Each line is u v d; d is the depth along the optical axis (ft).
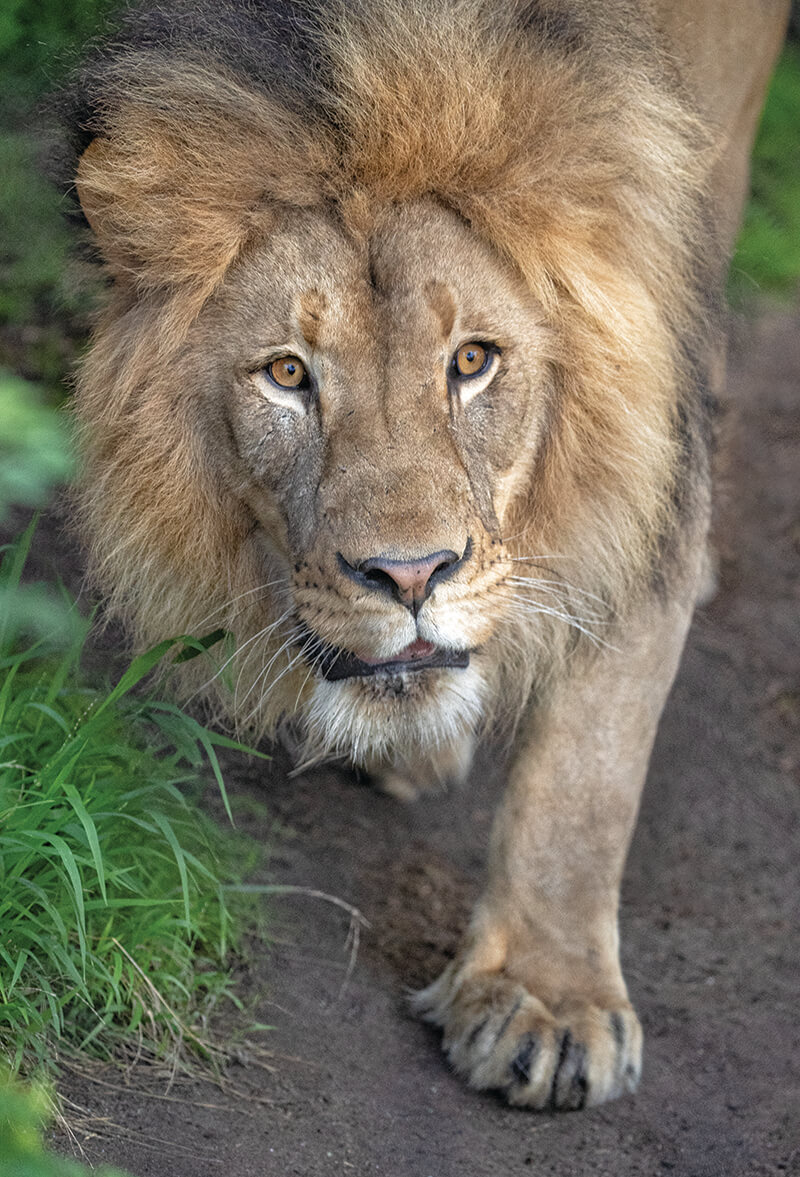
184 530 22.36
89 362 22.34
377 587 19.42
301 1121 20.07
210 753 21.71
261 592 22.84
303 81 20.30
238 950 23.49
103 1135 17.94
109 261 21.80
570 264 21.53
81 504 23.21
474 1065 22.17
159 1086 19.67
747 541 42.39
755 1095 23.00
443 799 30.73
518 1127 21.65
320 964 24.44
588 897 23.08
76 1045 19.58
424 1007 23.65
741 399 51.37
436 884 27.73
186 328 21.01
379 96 19.93
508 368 21.27
